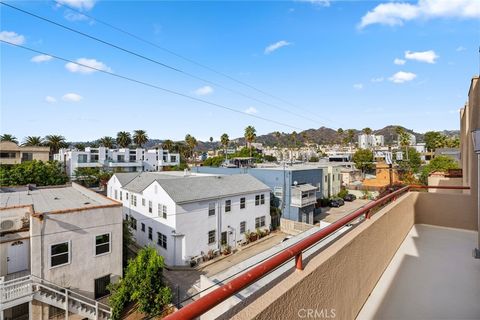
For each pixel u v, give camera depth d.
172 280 12.20
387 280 2.93
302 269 1.52
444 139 48.84
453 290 2.74
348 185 34.44
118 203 10.13
